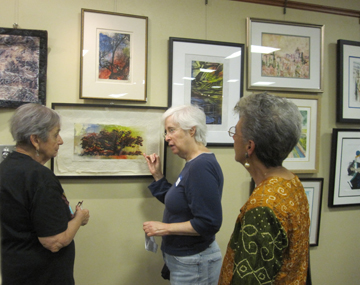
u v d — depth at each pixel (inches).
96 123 56.7
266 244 23.7
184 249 43.9
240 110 29.9
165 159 58.7
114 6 58.0
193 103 61.4
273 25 65.7
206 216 39.8
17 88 52.8
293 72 66.7
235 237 28.9
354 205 71.3
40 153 39.1
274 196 25.7
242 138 29.2
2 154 43.3
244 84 64.9
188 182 42.1
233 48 63.4
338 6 70.4
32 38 53.2
